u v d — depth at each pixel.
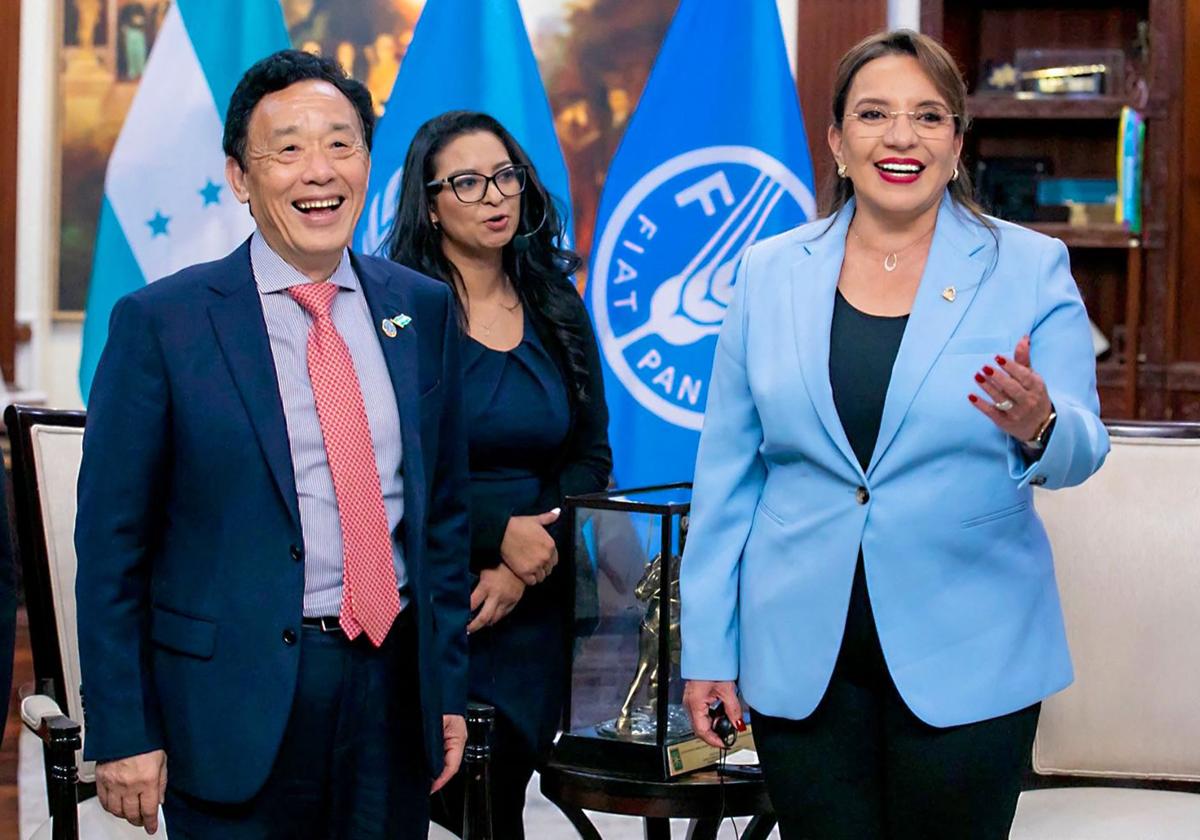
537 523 4.26
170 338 3.06
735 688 3.35
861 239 3.25
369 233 5.58
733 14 5.64
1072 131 8.75
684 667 3.33
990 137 8.80
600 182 9.43
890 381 3.09
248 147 3.10
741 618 3.30
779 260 3.31
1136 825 3.62
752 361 3.25
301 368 3.12
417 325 3.30
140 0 9.57
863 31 8.58
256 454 3.04
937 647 3.07
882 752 3.17
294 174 3.06
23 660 8.01
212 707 3.02
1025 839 3.55
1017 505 3.11
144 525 3.09
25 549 4.11
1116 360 8.75
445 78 5.63
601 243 5.66
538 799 6.00
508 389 4.30
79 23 9.56
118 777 3.03
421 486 3.17
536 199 4.45
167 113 5.57
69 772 3.41
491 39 5.60
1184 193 8.62
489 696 4.25
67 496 4.11
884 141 3.12
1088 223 8.55
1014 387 2.80
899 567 3.08
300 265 3.15
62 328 9.70
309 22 9.29
